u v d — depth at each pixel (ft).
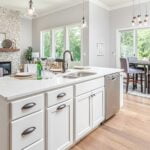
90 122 7.68
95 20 18.89
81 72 9.57
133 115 10.44
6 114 4.37
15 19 22.65
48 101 5.39
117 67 20.88
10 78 7.06
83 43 18.80
